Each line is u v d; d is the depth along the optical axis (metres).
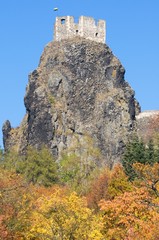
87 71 196.62
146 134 182.75
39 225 54.97
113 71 199.25
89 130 188.12
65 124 187.62
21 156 171.75
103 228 54.72
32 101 189.75
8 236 57.12
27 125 188.50
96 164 178.50
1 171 105.06
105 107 191.12
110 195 91.56
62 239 54.12
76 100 192.62
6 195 62.31
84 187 128.25
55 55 198.12
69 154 180.50
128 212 51.44
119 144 184.50
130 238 49.94
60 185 146.62
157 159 117.56
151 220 50.41
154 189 53.34
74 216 54.50
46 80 194.25
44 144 184.62
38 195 79.06
